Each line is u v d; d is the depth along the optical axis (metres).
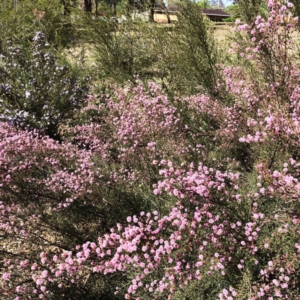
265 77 3.19
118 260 2.03
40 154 3.36
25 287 2.41
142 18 7.05
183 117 4.34
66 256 2.27
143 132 3.60
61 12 10.30
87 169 3.26
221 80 5.00
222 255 2.21
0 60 5.66
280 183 2.01
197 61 5.45
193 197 2.16
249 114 3.63
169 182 2.13
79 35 8.66
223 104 4.54
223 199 2.27
